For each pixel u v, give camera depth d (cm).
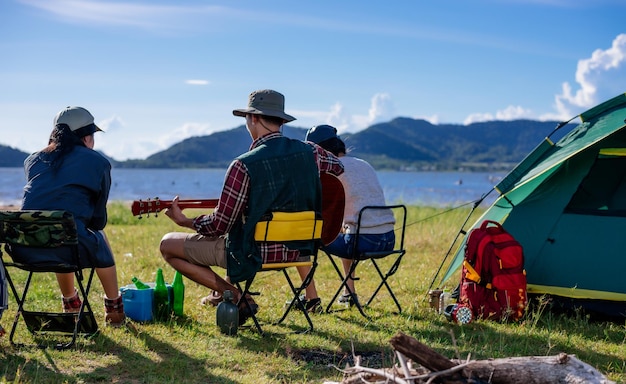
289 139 532
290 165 517
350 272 619
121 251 993
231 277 517
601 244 632
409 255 991
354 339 529
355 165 629
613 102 651
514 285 595
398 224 1402
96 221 518
